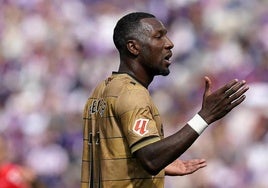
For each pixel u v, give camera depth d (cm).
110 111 1620
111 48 5122
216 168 3891
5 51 5506
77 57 5166
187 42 4784
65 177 4466
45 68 5219
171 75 4562
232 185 3853
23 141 4734
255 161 3862
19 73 5322
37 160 4525
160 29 1659
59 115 4747
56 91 4956
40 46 5397
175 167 1827
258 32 4697
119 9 5434
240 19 4831
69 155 4544
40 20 5581
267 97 4059
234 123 3991
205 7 4984
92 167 1684
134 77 1659
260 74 4375
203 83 4475
